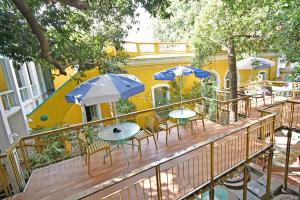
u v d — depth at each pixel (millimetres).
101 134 4602
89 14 6016
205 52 8086
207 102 7980
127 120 8422
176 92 10617
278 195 6254
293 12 4234
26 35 4555
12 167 3730
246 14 6684
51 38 5680
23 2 3080
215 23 7570
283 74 15578
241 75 14094
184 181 3955
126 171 4297
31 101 8891
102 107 9086
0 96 5875
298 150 7660
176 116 5887
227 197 5727
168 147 5332
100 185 2348
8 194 3691
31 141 6723
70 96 4336
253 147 5301
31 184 4023
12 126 7133
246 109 8203
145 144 5586
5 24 4105
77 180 4086
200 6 9281
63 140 6625
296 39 5027
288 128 6453
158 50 10852
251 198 6074
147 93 10000
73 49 5906
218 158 4762
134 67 9469
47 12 5238
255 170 7082
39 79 11164
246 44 7562
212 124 6977
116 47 7832
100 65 7305
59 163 4828
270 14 5309
